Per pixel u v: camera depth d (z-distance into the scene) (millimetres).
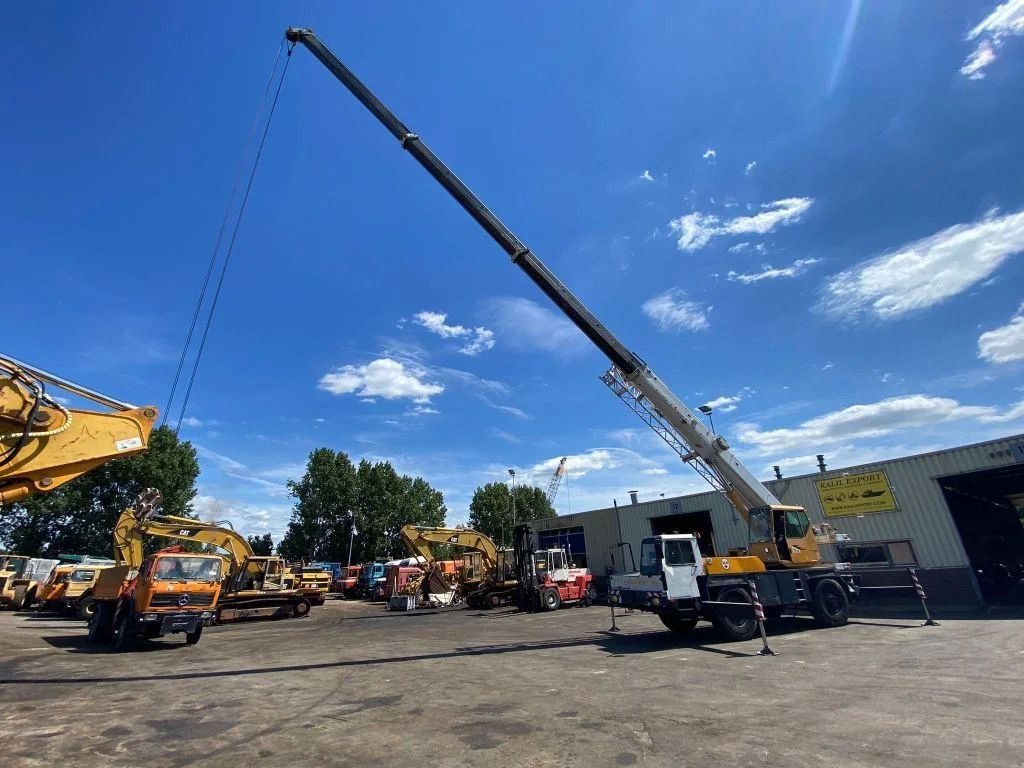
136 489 53594
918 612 16422
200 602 14898
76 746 6152
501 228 14172
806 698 7320
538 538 32531
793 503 21250
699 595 13148
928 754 5066
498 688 8680
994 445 17016
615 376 15539
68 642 16344
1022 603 16859
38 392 6777
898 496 18844
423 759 5469
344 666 11336
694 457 15180
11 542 51281
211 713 7562
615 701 7531
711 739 5730
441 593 31578
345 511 79812
